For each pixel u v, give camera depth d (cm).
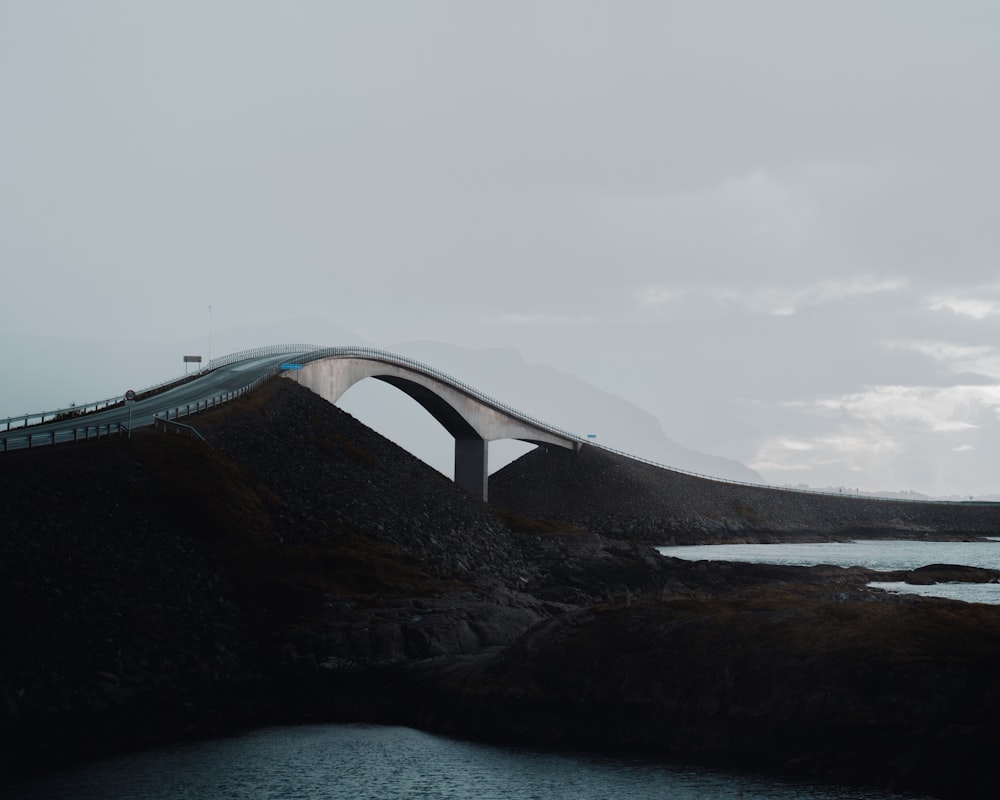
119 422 10144
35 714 5772
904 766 4866
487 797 4903
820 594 8631
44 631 6300
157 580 7400
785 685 5444
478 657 7181
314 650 7275
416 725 6050
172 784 5050
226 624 7362
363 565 8725
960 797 4634
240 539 8456
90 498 7894
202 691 6538
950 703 5122
